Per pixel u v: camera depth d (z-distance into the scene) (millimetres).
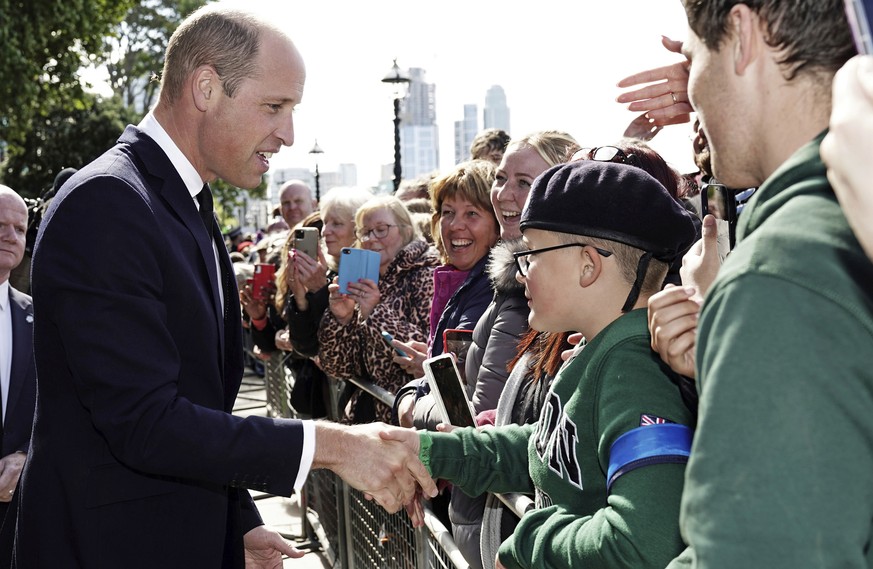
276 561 2461
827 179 929
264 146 2055
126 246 1791
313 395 4852
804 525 813
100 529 1849
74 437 1867
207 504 1961
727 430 855
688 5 1067
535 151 2754
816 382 835
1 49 14914
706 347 921
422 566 2662
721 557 828
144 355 1770
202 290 1963
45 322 1846
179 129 2027
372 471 1862
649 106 2115
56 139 31156
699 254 1523
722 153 1070
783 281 867
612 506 1292
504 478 1835
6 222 2994
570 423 1448
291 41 2051
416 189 5754
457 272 3270
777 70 998
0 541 2076
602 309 1509
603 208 1480
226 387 2180
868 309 860
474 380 2588
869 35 812
